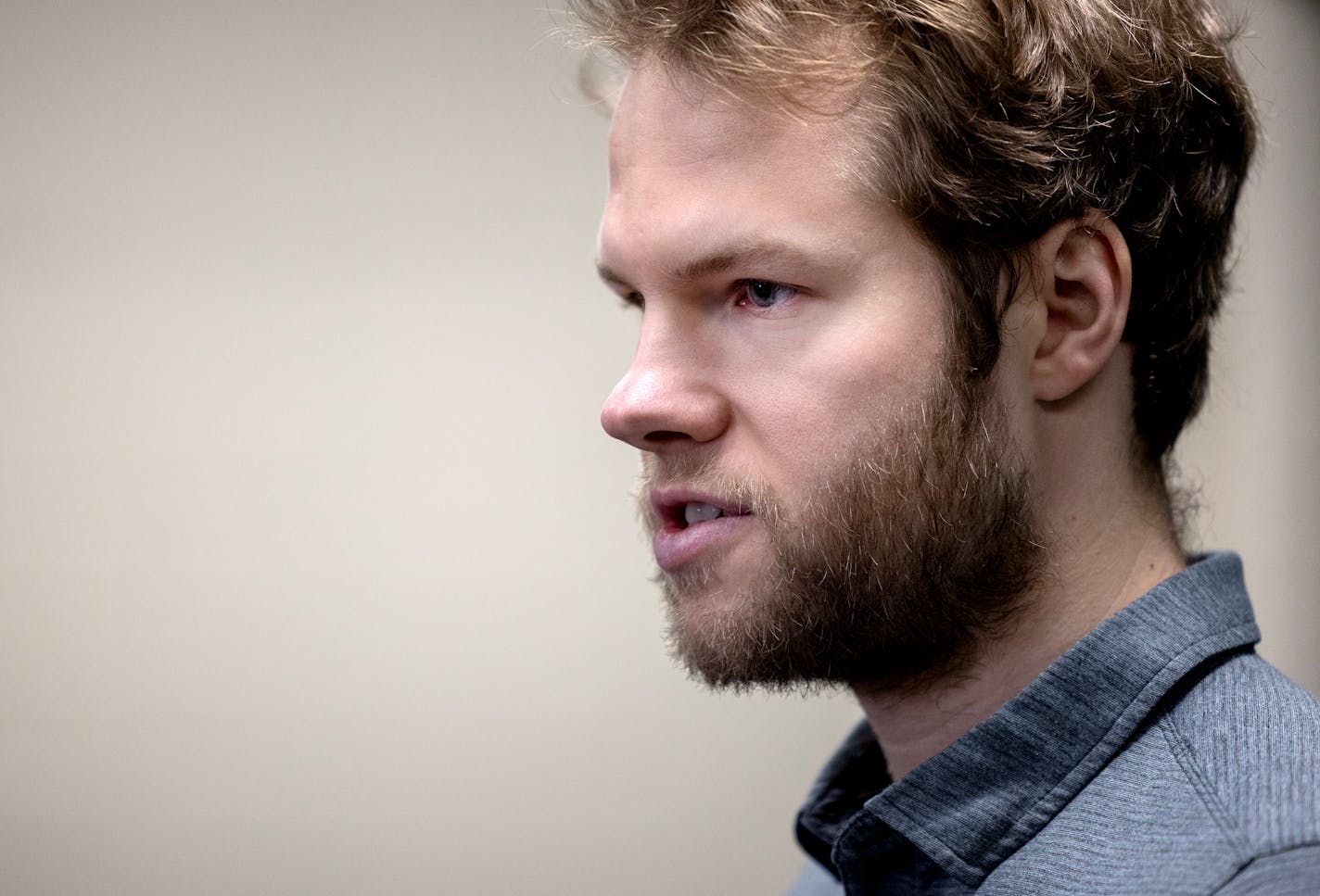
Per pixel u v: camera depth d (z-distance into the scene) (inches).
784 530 52.8
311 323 128.5
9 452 123.9
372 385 129.1
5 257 124.0
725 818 133.3
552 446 131.8
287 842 126.0
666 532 57.1
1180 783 47.5
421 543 129.7
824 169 51.4
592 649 132.1
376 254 129.4
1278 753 46.4
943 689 56.5
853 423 52.0
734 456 53.8
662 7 53.6
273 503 127.4
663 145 53.5
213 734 125.6
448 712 129.5
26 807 122.9
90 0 125.0
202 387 126.6
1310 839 41.6
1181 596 52.9
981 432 52.6
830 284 51.8
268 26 127.6
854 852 55.5
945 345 52.1
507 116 131.3
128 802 124.1
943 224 51.7
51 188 124.5
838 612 52.9
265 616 126.9
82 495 124.8
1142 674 50.9
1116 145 55.1
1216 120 60.1
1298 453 129.1
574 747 131.4
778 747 135.0
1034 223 52.9
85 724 124.0
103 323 125.4
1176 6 59.0
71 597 124.4
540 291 131.8
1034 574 54.3
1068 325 54.9
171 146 126.1
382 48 129.6
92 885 123.2
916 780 52.9
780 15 51.6
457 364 130.4
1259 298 127.3
